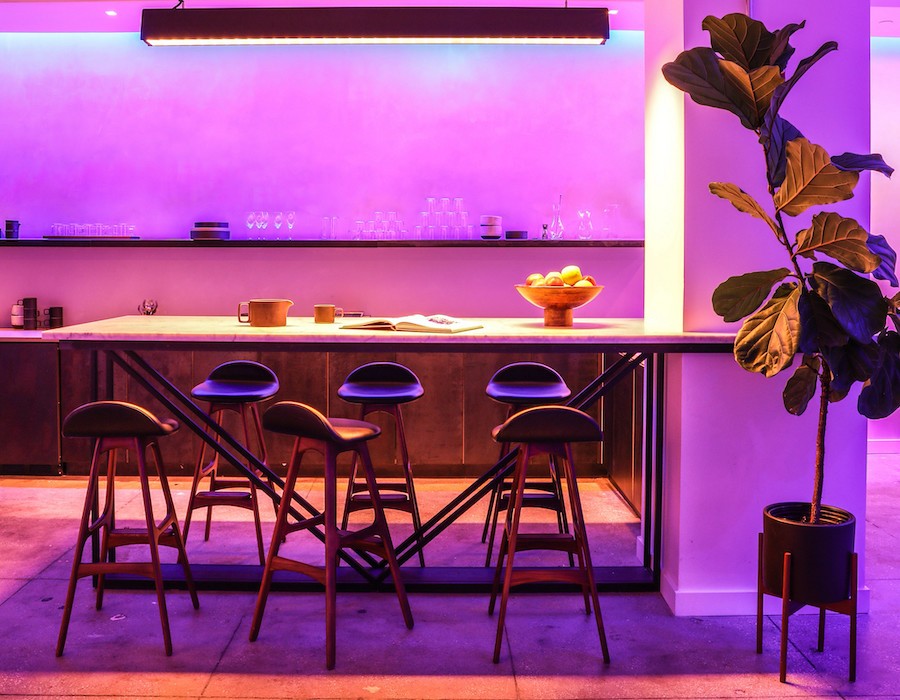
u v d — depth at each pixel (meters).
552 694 2.82
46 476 5.80
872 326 2.72
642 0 5.32
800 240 2.93
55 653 3.10
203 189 6.22
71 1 5.29
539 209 6.23
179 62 6.16
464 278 6.22
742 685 2.89
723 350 3.34
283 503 3.18
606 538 4.50
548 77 6.18
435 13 4.38
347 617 3.44
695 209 3.44
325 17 4.39
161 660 3.05
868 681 2.92
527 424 2.96
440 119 6.18
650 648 3.17
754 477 3.47
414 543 4.37
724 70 2.88
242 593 3.70
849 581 2.96
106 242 5.88
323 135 6.19
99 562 3.44
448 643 3.21
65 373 5.66
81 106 6.19
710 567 3.49
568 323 3.74
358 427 3.26
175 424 3.24
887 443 6.57
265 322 3.66
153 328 3.58
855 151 3.44
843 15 3.40
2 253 6.21
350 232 6.22
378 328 3.55
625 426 5.18
